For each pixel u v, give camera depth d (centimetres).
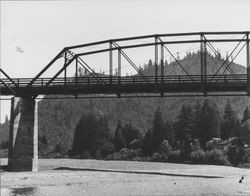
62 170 6756
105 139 13788
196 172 6525
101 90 6125
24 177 5272
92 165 8700
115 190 4141
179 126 12888
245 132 9950
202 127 11900
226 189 4209
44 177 5341
